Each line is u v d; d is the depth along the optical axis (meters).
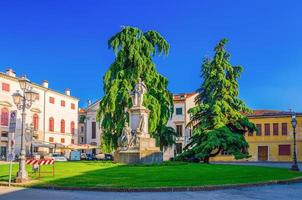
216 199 13.15
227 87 40.91
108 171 21.70
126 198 13.43
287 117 59.88
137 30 36.84
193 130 41.12
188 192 15.11
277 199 13.17
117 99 34.41
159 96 36.75
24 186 16.92
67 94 72.00
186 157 39.09
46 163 19.73
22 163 18.08
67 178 18.66
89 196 13.98
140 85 30.88
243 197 13.62
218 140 37.22
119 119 34.72
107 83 36.28
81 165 26.17
